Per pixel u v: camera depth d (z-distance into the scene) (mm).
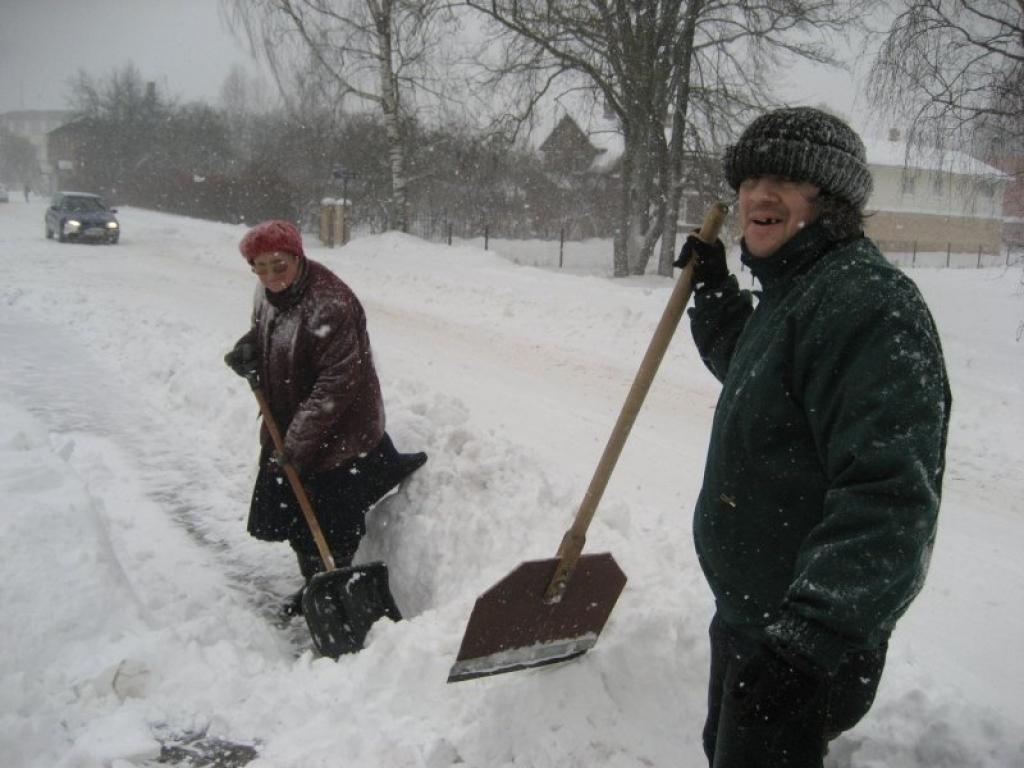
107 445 5492
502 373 8188
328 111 22828
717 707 1986
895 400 1532
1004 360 9484
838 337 1606
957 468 5957
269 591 3871
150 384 6922
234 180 35406
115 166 50844
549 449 5820
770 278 1825
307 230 34562
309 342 3463
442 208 32938
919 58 10891
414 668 2773
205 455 5461
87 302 10570
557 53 19469
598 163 35906
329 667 2883
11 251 17438
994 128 10852
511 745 2449
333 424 3543
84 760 2314
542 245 31453
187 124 49000
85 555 3150
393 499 4082
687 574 3529
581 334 10148
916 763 2502
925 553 1598
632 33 18797
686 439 6262
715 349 2326
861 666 1824
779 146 1724
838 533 1529
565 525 3816
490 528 3830
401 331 10266
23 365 7344
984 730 2586
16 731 2355
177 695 2680
